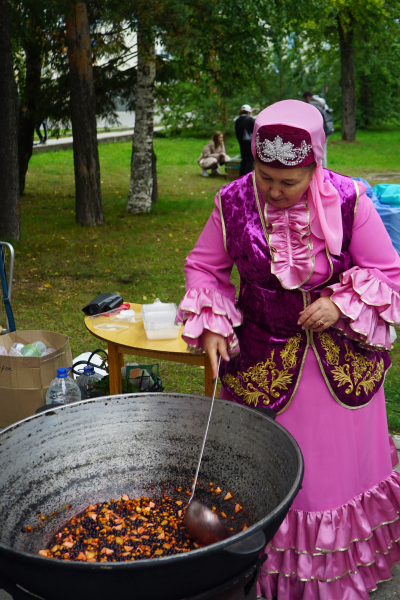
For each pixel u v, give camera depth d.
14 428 1.62
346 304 1.84
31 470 1.66
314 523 2.05
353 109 22.50
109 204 11.34
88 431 1.78
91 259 7.61
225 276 2.05
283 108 1.74
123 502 1.77
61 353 3.00
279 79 20.91
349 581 2.09
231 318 1.96
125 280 6.79
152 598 1.21
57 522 1.69
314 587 2.07
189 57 9.19
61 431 1.73
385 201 6.77
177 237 8.84
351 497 2.10
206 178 15.00
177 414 1.83
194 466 1.83
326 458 2.04
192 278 2.01
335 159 17.47
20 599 1.31
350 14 20.47
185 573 1.18
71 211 10.81
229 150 20.06
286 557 2.08
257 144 1.74
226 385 2.15
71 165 17.19
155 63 9.85
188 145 21.19
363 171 15.15
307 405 2.02
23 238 8.53
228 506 1.73
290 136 1.67
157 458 1.85
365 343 1.90
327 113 9.27
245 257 1.95
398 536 2.24
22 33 8.15
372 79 26.89
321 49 23.05
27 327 5.29
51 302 6.00
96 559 1.50
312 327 1.86
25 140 11.84
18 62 10.40
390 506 2.16
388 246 1.95
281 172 1.72
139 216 10.30
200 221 9.90
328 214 1.87
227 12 8.73
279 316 1.98
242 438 1.75
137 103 10.09
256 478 1.71
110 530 1.65
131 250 8.02
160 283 6.65
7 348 3.23
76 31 8.67
